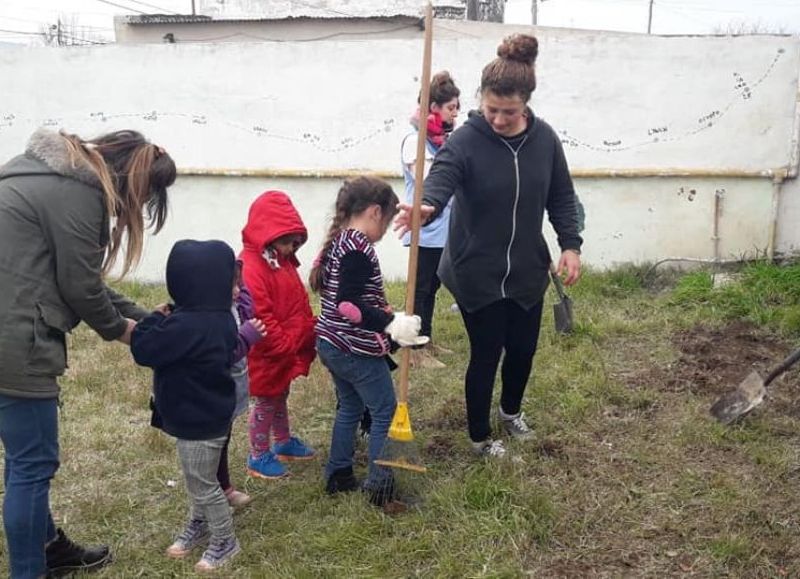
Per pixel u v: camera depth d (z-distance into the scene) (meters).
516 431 4.21
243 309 3.46
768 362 5.17
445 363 5.39
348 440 3.67
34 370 2.73
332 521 3.51
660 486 3.71
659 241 7.38
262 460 3.96
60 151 2.72
